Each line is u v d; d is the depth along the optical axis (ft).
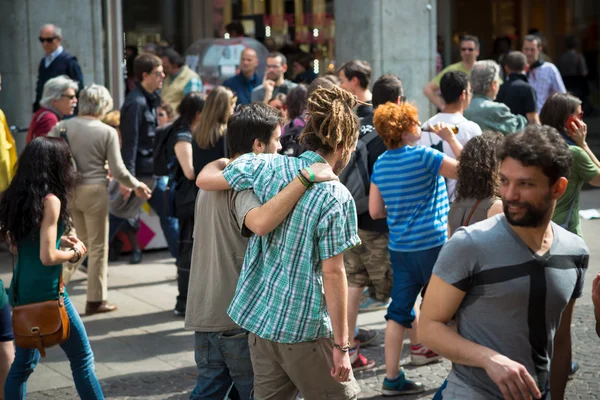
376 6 40.01
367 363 20.72
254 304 12.56
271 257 12.42
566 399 18.04
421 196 18.02
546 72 38.40
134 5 50.44
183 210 24.36
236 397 15.53
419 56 41.11
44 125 27.55
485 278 9.93
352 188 19.62
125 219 31.60
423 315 10.37
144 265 31.96
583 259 10.32
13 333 15.74
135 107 28.99
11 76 35.68
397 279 18.74
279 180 12.46
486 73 25.46
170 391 19.38
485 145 15.97
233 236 14.08
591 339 22.07
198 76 38.24
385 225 19.63
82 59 36.96
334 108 12.29
